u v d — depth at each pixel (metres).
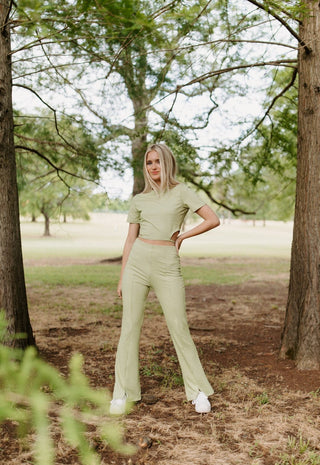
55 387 0.65
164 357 4.38
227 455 2.44
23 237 34.06
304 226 4.00
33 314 6.55
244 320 6.41
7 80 3.83
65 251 22.12
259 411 3.04
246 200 11.19
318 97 3.90
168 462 2.35
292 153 6.29
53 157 6.47
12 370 0.64
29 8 1.23
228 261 17.69
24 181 7.07
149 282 3.11
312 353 3.89
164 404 3.17
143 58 4.62
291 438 2.65
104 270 13.52
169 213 3.09
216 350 4.67
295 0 2.52
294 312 4.13
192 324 6.12
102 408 0.66
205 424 2.84
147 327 5.79
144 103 5.89
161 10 2.48
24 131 6.28
